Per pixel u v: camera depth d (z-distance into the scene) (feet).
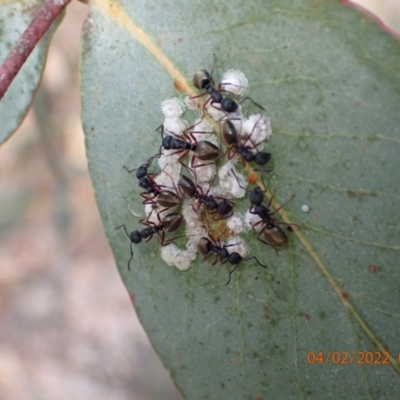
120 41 0.22
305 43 0.20
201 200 0.22
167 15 0.22
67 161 0.58
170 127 0.22
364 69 0.20
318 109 0.20
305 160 0.21
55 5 0.21
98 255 0.65
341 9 0.20
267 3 0.20
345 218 0.20
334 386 0.21
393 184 0.20
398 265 0.20
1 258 0.66
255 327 0.22
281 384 0.22
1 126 0.23
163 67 0.22
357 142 0.20
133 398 0.58
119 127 0.22
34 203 0.62
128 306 0.64
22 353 0.62
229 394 0.22
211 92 0.21
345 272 0.21
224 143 0.22
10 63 0.20
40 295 0.65
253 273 0.22
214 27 0.21
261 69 0.21
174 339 0.22
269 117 0.21
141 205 0.23
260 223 0.21
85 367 0.61
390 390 0.21
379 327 0.20
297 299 0.21
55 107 0.57
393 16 0.43
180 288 0.23
